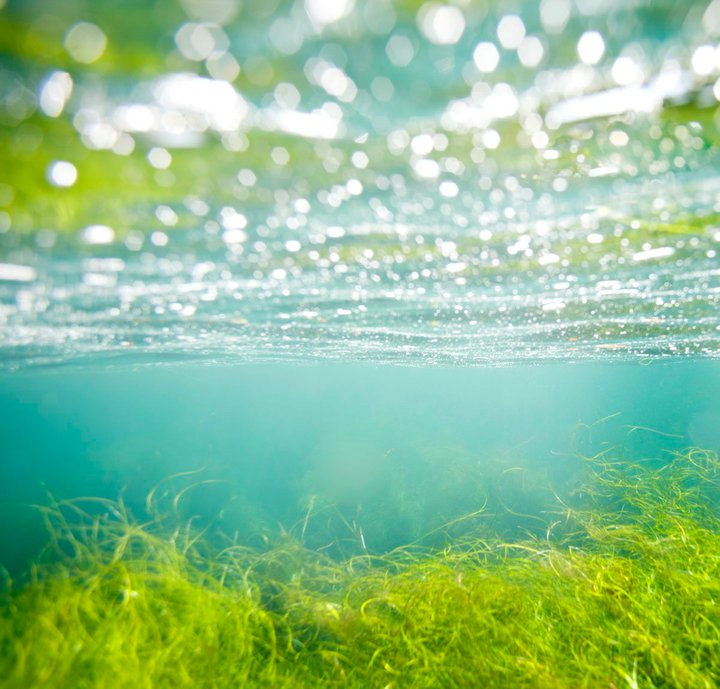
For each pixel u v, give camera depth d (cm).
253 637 553
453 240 520
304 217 446
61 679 409
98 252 512
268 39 215
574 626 543
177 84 250
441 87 263
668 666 450
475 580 616
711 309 907
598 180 396
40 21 201
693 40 233
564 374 2850
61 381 2144
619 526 782
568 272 648
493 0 197
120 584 552
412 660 498
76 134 297
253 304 788
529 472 1390
